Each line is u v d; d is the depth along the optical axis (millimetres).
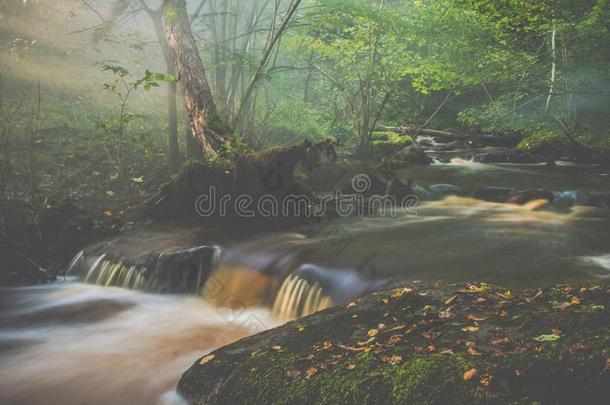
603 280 5582
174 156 10133
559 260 6293
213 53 11578
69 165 9945
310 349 4105
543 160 14859
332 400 3547
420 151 14273
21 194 8586
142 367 4992
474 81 15172
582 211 9141
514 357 3619
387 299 4699
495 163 14711
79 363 5094
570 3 14281
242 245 7109
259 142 11188
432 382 3480
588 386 3381
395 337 4027
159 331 5809
